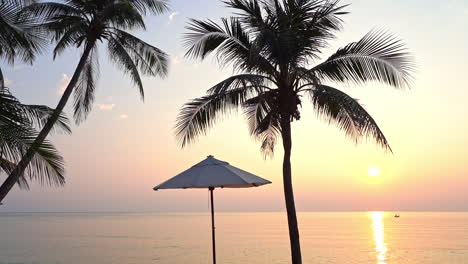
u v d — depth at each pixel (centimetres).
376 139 980
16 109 638
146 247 4500
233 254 3778
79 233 7662
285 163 1034
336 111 1094
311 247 4550
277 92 1045
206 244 4997
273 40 966
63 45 1405
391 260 3278
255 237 6556
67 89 1333
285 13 1044
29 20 970
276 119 1087
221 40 1098
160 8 1538
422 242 5284
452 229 9369
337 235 7125
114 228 10250
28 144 656
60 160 764
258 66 1060
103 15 1388
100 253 3769
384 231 8581
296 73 1038
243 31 1093
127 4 1384
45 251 3931
